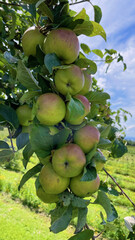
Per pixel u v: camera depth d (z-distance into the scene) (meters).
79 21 1.05
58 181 0.95
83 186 0.96
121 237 6.52
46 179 0.95
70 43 0.98
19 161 14.66
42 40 1.10
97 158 0.98
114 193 1.28
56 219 0.95
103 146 1.07
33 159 16.47
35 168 1.13
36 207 8.21
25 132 1.24
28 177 1.13
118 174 17.92
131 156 30.58
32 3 1.11
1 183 9.95
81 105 0.93
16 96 1.36
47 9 1.04
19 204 8.30
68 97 0.91
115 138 1.98
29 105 1.23
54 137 0.94
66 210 0.96
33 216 7.43
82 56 1.32
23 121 1.23
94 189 0.98
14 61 1.19
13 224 6.43
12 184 10.16
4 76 1.56
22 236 5.78
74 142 1.01
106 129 1.13
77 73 0.96
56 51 0.98
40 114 0.91
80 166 0.91
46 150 0.96
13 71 1.43
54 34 0.99
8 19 2.21
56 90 0.99
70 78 0.95
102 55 1.63
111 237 6.64
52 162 0.94
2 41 2.00
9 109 1.16
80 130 1.02
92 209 8.55
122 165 22.08
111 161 23.17
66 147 0.95
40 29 1.12
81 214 0.94
